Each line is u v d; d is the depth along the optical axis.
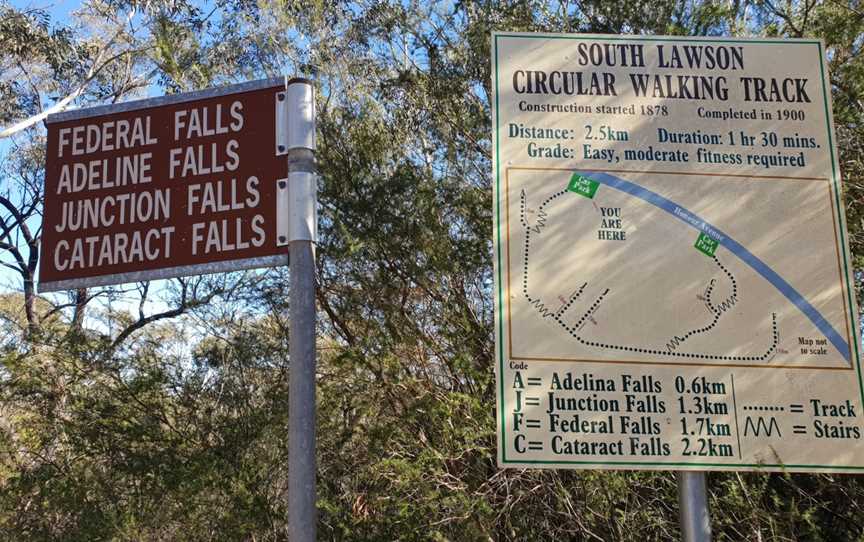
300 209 4.30
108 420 8.81
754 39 5.47
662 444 4.72
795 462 4.73
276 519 8.10
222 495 8.28
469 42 9.71
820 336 4.96
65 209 4.71
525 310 4.92
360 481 8.05
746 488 6.22
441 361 8.65
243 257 4.34
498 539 7.44
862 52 8.10
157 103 4.75
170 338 9.68
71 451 8.88
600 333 4.90
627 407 4.77
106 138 4.77
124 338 9.52
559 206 5.12
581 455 4.67
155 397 8.99
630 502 6.85
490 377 7.98
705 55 5.43
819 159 5.28
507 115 5.27
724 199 5.18
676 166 5.23
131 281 4.49
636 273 5.02
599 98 5.33
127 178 4.67
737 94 5.37
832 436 4.79
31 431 9.15
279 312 9.38
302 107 4.46
